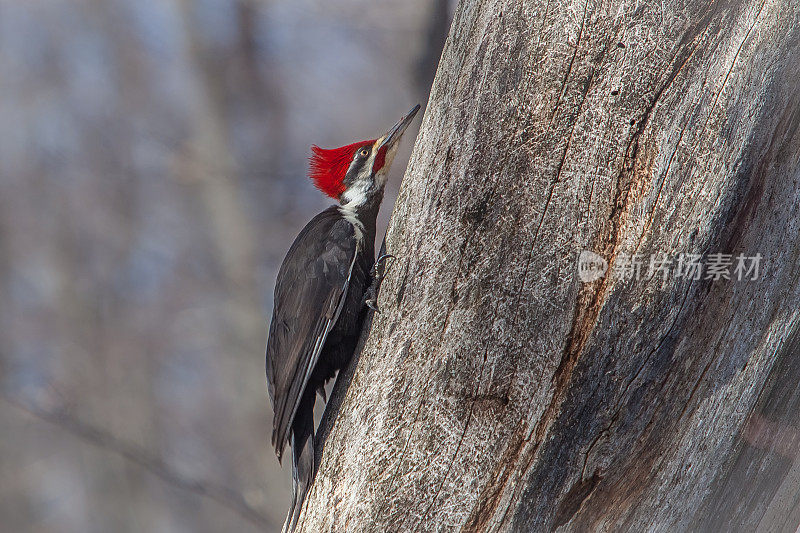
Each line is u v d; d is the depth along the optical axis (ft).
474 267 24.13
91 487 94.73
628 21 22.88
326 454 26.58
